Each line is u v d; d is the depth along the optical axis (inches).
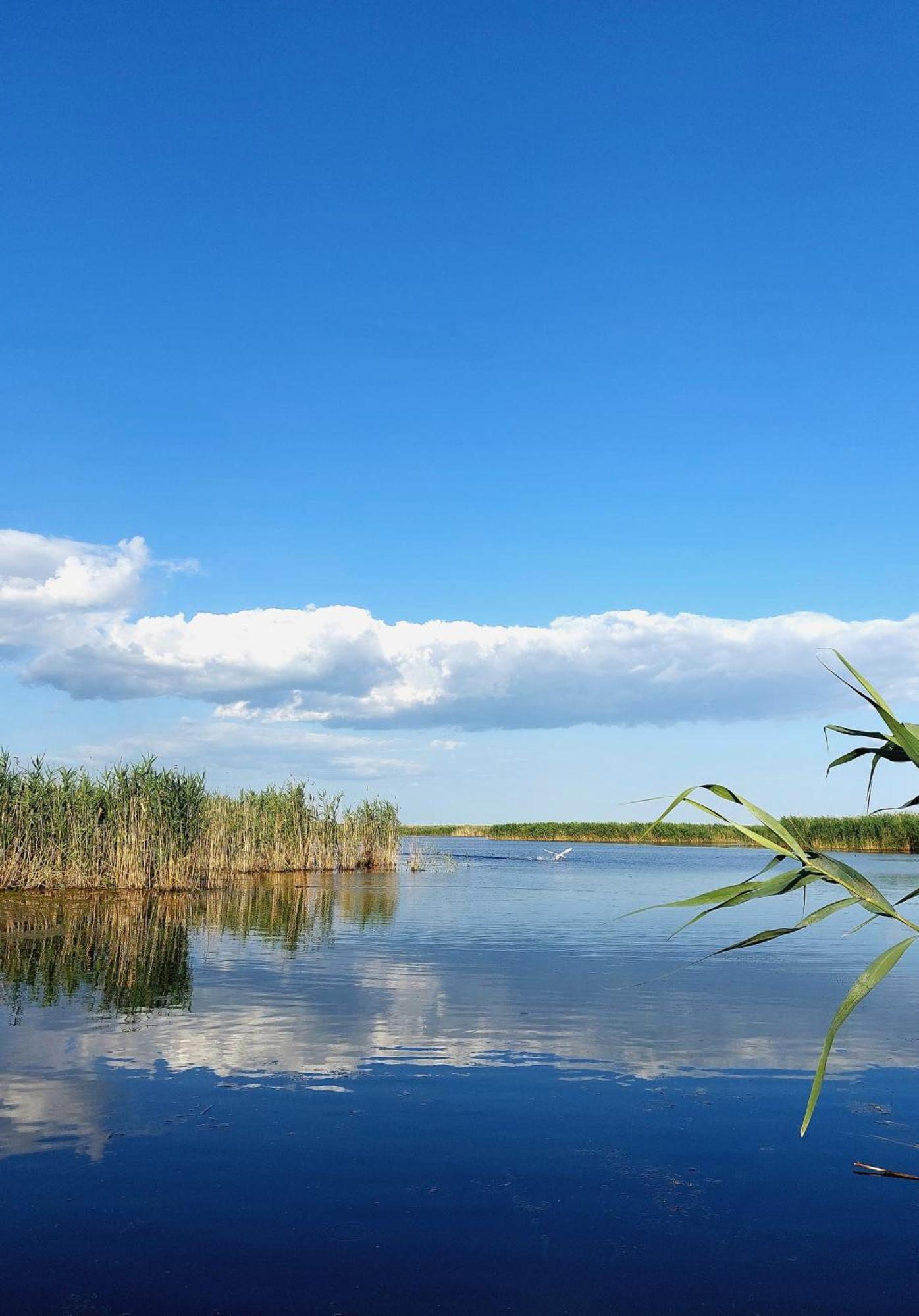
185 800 1057.5
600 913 906.7
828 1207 239.5
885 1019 447.8
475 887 1194.0
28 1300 191.0
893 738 137.6
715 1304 191.8
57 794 970.1
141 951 604.7
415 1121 294.7
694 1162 266.4
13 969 536.7
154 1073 338.0
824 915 140.9
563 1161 265.7
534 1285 199.9
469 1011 448.1
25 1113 295.7
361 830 1578.5
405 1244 217.0
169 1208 233.3
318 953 620.1
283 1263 207.5
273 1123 290.7
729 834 2965.1
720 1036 407.2
